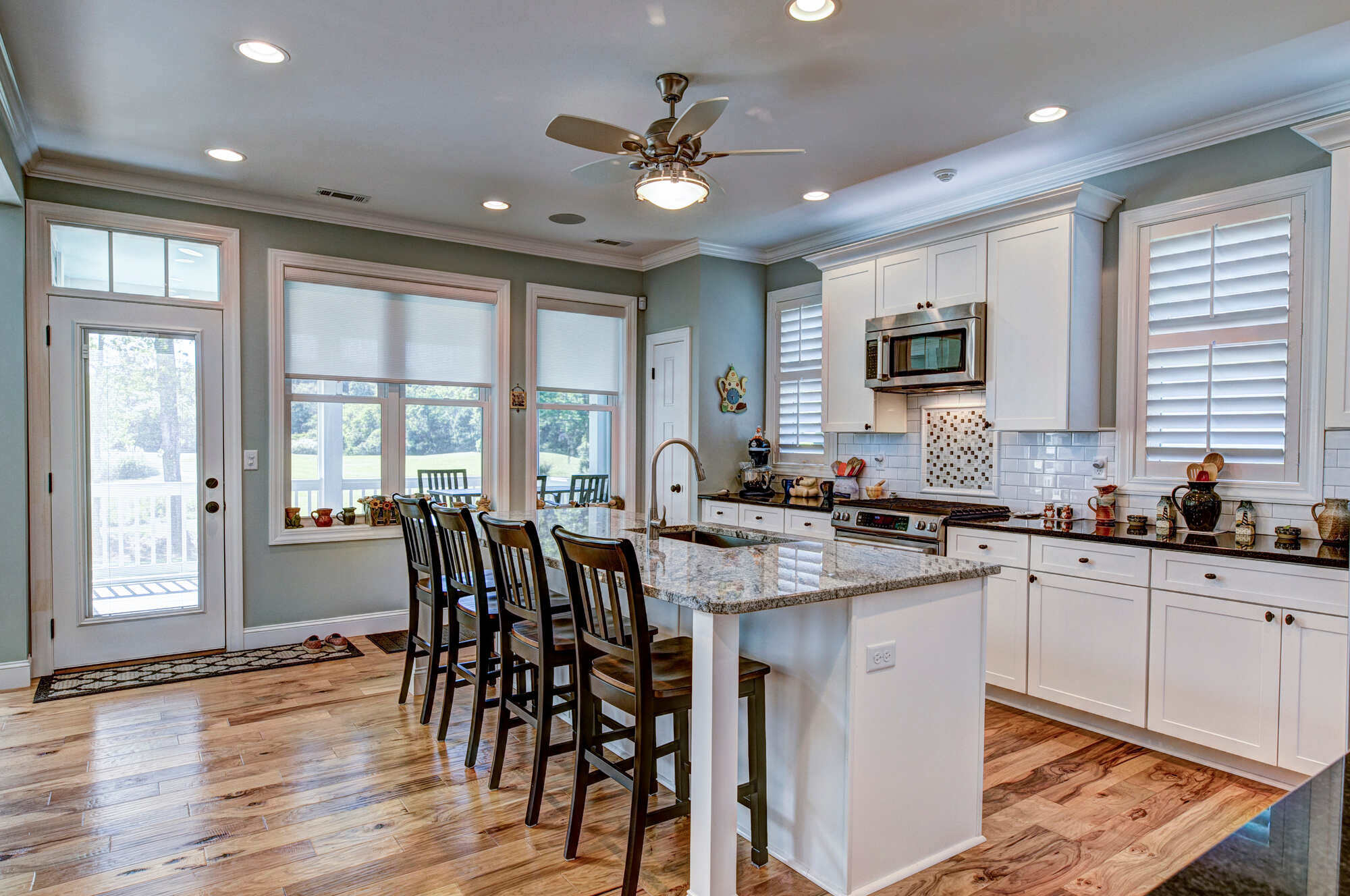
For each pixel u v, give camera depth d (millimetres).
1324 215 3059
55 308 3945
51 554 3973
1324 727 2584
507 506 5344
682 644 2488
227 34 2607
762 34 2553
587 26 2520
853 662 2074
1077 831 2471
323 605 4715
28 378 3869
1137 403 3648
